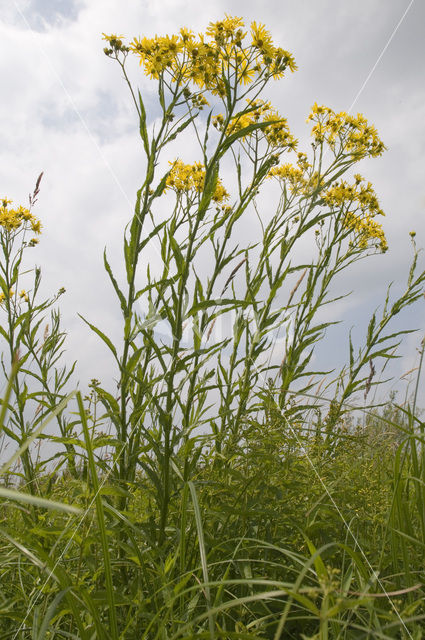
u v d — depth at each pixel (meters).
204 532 1.04
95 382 1.38
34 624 0.80
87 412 1.21
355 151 1.97
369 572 0.93
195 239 1.30
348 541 1.04
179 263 1.19
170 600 0.84
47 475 1.27
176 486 1.17
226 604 0.64
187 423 1.22
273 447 1.12
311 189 1.85
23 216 1.70
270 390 1.23
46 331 1.64
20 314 1.62
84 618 0.95
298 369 1.67
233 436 1.17
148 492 1.12
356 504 1.08
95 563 0.94
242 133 1.23
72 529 0.94
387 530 0.98
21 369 1.49
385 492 1.14
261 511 1.03
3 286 1.56
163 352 1.20
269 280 1.58
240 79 1.36
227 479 1.17
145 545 1.09
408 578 0.84
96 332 1.13
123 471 1.15
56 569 0.83
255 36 1.35
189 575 0.86
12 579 1.13
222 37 1.35
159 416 1.09
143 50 1.33
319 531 1.04
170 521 1.19
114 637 0.77
